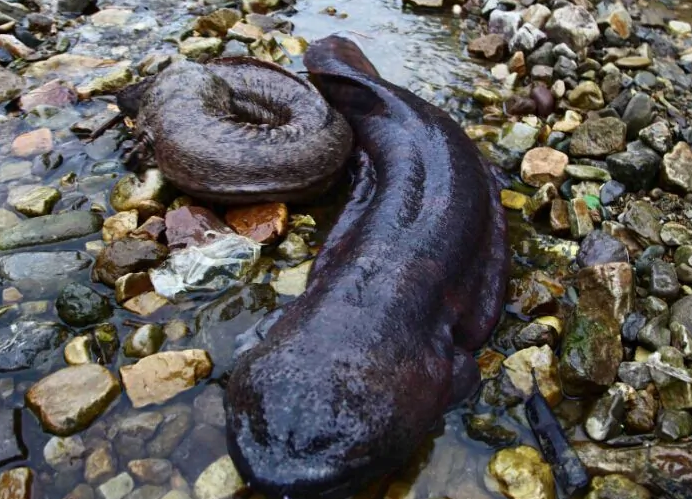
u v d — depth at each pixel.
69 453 0.54
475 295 0.64
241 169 0.72
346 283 0.57
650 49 1.06
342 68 0.90
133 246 0.68
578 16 1.06
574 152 0.87
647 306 0.67
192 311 0.66
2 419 0.56
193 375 0.59
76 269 0.69
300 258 0.71
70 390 0.57
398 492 0.53
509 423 0.58
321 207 0.78
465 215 0.66
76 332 0.63
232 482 0.52
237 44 1.04
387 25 1.14
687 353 0.61
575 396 0.60
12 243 0.71
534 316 0.67
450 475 0.55
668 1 1.24
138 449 0.55
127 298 0.66
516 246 0.75
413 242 0.62
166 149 0.74
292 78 0.83
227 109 0.81
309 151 0.74
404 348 0.53
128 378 0.58
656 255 0.73
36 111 0.89
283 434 0.47
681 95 0.98
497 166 0.85
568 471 0.54
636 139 0.88
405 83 1.00
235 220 0.74
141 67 0.99
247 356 0.54
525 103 0.94
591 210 0.79
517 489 0.53
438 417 0.55
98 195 0.78
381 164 0.77
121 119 0.87
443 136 0.76
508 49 1.07
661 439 0.56
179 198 0.76
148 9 1.15
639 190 0.82
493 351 0.64
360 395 0.49
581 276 0.68
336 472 0.47
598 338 0.61
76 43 1.05
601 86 0.98
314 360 0.50
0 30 1.03
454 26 1.15
